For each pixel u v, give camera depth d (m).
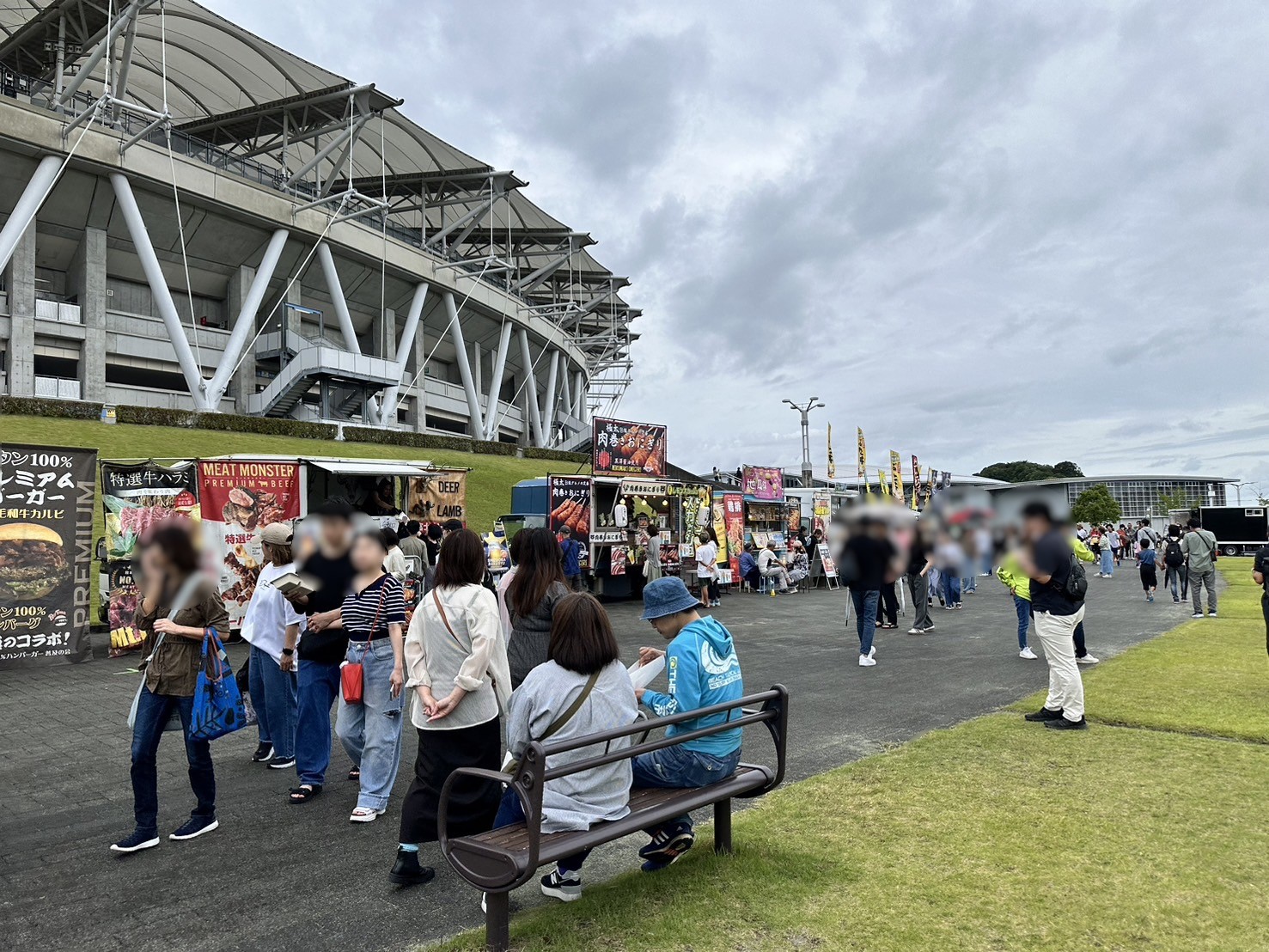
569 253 64.06
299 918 3.76
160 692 4.66
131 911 3.85
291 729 6.47
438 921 3.71
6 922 3.74
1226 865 3.98
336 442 38.25
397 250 50.09
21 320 36.25
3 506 11.01
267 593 6.48
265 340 45.34
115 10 32.84
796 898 3.68
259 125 44.75
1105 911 3.52
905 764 5.77
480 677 4.03
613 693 3.69
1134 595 19.95
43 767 6.41
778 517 27.36
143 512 12.46
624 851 4.54
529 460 51.44
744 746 6.54
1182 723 6.75
